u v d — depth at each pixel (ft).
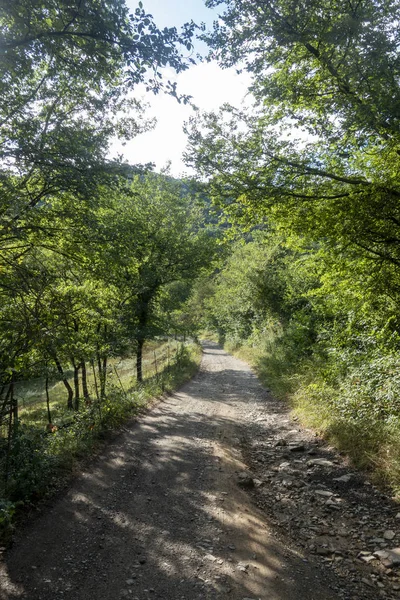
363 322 30.48
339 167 24.66
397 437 21.52
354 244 23.77
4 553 13.07
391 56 18.89
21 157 21.83
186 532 15.21
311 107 24.95
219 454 25.21
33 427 21.61
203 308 155.63
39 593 11.20
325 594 11.82
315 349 45.57
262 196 23.09
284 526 16.26
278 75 25.63
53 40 18.69
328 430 27.02
